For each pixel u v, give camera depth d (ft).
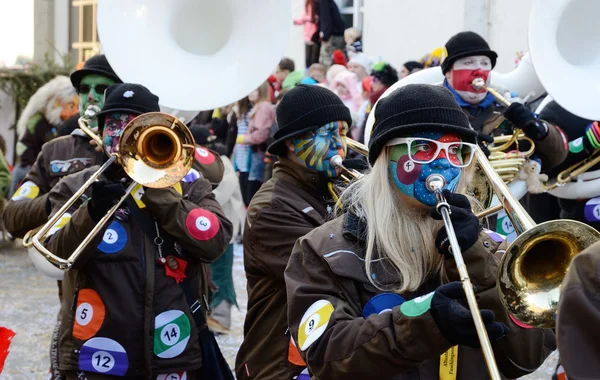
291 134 11.13
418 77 15.93
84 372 11.00
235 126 31.68
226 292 20.08
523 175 14.90
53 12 53.78
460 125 7.80
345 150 11.42
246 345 10.92
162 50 13.70
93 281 11.04
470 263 7.63
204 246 11.27
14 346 19.25
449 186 7.79
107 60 13.82
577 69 14.75
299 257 8.06
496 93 14.97
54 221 10.69
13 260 29.14
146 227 11.19
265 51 13.82
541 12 14.60
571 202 16.81
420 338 6.88
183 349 11.21
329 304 7.61
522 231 7.61
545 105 16.33
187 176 11.97
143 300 11.09
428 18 31.91
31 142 26.18
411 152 7.77
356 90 28.07
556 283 6.88
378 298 7.68
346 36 32.48
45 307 22.79
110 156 11.46
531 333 7.74
